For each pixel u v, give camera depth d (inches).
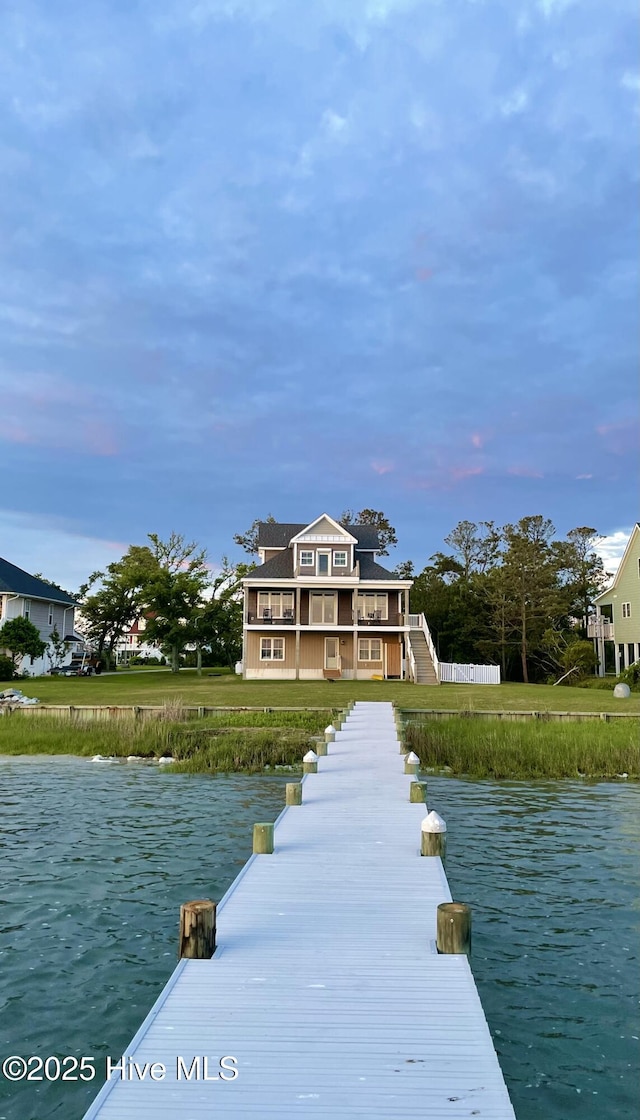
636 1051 251.0
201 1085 179.3
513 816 589.3
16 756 871.1
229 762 793.6
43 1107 221.6
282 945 260.1
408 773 589.6
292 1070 184.9
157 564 2370.8
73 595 2908.5
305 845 388.2
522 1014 274.5
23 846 489.1
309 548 1777.8
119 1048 250.8
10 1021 268.2
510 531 2689.5
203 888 406.6
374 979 234.1
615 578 2049.7
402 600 1913.1
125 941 336.8
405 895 311.3
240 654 2225.6
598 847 494.3
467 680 1614.2
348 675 1744.6
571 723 979.9
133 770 791.7
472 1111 169.3
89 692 1321.4
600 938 342.3
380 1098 174.1
